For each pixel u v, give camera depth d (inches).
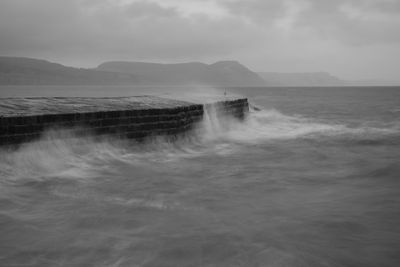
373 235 213.6
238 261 181.6
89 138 405.4
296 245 199.3
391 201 279.0
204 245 197.5
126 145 446.3
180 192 302.2
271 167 410.9
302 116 1143.6
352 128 797.9
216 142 597.3
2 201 264.2
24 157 343.3
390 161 441.1
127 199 277.1
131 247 193.9
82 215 238.5
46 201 266.5
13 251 187.6
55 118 371.2
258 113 1095.0
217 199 283.7
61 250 189.2
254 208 261.6
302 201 280.8
